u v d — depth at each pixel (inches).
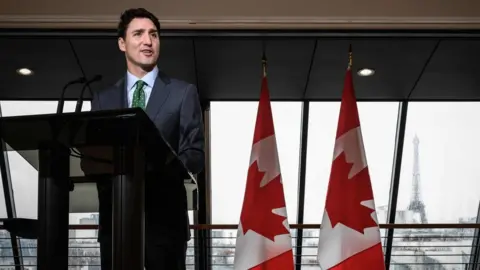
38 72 263.6
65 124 48.1
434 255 281.7
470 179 312.7
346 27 221.9
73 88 274.5
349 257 182.7
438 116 305.0
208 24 220.8
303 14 220.2
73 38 227.8
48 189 53.9
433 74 271.1
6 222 55.2
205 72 267.9
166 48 242.1
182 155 61.6
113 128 48.3
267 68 263.1
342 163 191.8
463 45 239.1
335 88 285.0
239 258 196.5
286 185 315.6
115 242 50.0
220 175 311.0
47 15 215.5
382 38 231.1
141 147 50.9
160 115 62.9
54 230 53.5
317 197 316.2
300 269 313.1
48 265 53.0
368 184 189.0
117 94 67.3
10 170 300.0
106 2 217.3
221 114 305.6
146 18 66.8
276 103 304.3
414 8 219.1
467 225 228.1
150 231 57.7
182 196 58.6
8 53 244.8
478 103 302.2
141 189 50.6
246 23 220.8
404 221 318.0
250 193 201.6
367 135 310.7
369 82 280.5
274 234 197.2
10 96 291.9
